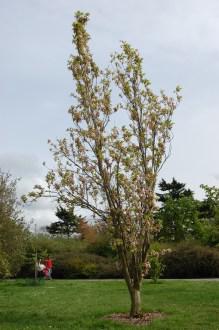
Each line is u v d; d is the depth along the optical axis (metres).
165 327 13.14
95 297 21.41
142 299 19.52
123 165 14.61
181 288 23.59
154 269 27.27
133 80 15.11
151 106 15.05
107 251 43.06
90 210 14.95
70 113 15.10
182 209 47.09
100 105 14.93
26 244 33.31
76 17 15.45
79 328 13.35
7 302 20.52
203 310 15.98
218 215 37.78
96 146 14.74
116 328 13.21
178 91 15.31
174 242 42.84
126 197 14.54
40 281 30.34
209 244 38.97
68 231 65.69
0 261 24.77
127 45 15.16
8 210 31.06
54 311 17.09
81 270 38.62
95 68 15.16
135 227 14.67
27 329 13.36
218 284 25.39
